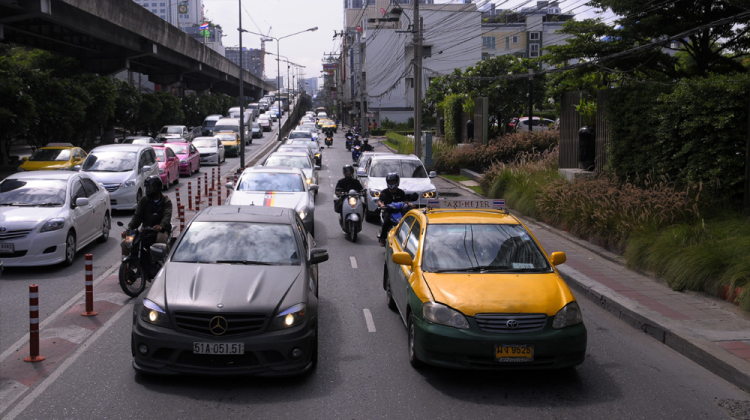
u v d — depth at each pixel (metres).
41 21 36.59
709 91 12.01
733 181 11.69
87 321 8.29
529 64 39.66
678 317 8.37
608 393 6.20
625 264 11.44
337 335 7.91
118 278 9.87
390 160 18.84
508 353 6.07
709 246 9.90
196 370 5.99
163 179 23.97
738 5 16.27
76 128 36.22
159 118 55.75
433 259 7.27
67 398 5.84
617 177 15.18
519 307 6.23
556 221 15.66
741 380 6.39
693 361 7.21
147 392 6.00
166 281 6.55
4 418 5.41
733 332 7.69
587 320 8.88
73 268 11.52
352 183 15.63
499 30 76.50
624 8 19.77
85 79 37.00
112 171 19.00
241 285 6.46
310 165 21.62
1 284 10.31
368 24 85.50
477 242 7.52
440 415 5.62
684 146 12.65
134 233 9.56
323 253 7.59
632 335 8.20
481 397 6.05
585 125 19.11
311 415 5.57
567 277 10.93
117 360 6.85
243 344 5.96
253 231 7.67
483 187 22.31
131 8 41.88
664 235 10.80
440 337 6.17
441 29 75.25
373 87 82.19
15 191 12.00
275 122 95.94
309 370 6.55
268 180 14.84
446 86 52.50
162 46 52.69
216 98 89.56
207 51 69.88
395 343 7.61
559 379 6.56
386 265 9.57
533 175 19.67
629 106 14.89
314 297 6.82
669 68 21.08
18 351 7.13
